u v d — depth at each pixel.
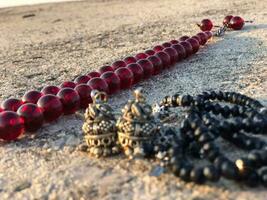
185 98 0.13
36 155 0.13
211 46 0.23
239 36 0.25
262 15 0.31
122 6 0.49
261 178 0.10
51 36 0.35
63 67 0.23
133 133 0.11
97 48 0.27
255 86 0.16
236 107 0.13
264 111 0.12
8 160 0.12
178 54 0.20
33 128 0.14
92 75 0.16
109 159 0.12
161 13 0.39
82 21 0.42
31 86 0.20
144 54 0.19
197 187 0.10
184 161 0.10
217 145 0.12
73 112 0.15
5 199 0.11
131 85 0.17
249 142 0.11
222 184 0.10
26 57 0.27
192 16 0.34
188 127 0.11
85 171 0.11
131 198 0.10
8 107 0.14
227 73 0.18
